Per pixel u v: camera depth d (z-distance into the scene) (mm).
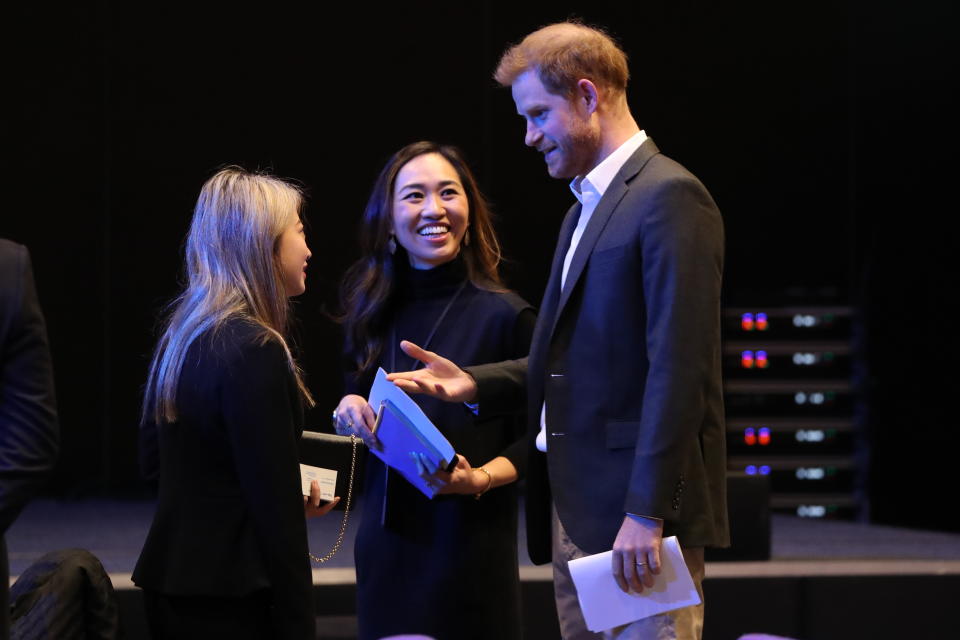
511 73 5883
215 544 5273
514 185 17188
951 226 17016
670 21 17375
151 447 6039
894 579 10281
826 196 17594
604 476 5504
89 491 16438
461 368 6562
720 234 5520
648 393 5254
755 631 10133
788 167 17578
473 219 7426
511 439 7250
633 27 17328
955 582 10297
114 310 16562
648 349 5340
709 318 5309
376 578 6969
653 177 5547
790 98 17516
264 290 5660
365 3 16891
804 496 17547
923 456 17125
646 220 5426
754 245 17656
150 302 16641
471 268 7371
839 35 17438
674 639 5355
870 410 17500
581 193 5918
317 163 16844
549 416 5695
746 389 17625
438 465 6234
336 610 9688
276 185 5887
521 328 7148
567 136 5727
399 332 7270
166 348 5594
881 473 17375
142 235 16609
